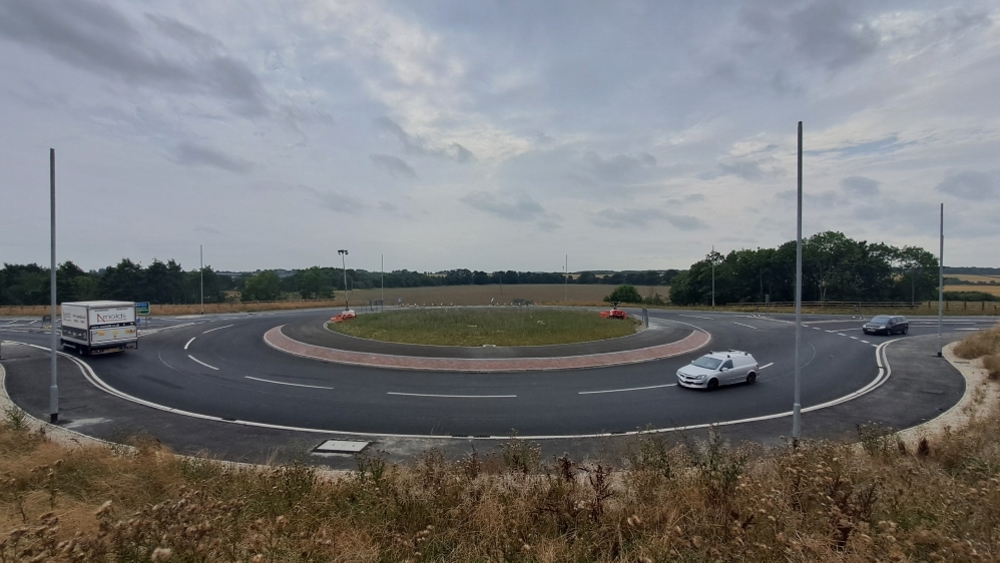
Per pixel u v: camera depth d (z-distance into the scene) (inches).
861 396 716.0
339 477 332.8
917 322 1705.2
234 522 217.8
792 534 199.3
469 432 549.6
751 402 679.1
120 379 808.3
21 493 274.7
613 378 824.9
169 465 354.6
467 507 244.8
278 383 784.3
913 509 246.7
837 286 2854.3
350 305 2615.7
